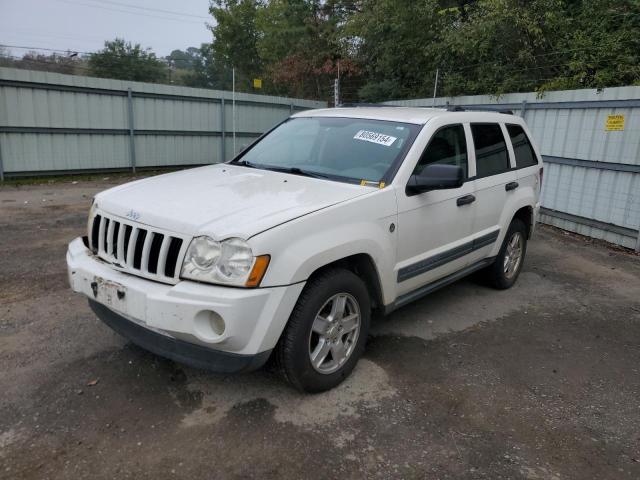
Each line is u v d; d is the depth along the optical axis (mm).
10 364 3467
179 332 2703
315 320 3109
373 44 17281
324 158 4062
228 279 2688
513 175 5109
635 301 5371
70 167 12609
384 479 2566
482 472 2656
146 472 2533
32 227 7344
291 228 2857
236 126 15625
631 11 10828
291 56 23922
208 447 2732
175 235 2818
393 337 4195
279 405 3129
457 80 13328
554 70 11992
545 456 2812
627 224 7461
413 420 3061
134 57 39219
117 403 3082
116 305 2928
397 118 4199
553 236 8180
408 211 3674
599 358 4031
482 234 4660
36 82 11594
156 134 14000
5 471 2508
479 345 4137
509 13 11211
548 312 4945
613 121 7516
